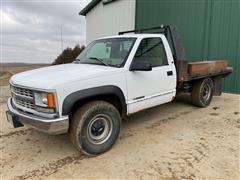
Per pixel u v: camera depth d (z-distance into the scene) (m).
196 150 3.49
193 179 2.74
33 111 3.08
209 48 8.55
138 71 3.87
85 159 3.31
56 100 2.88
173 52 4.87
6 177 2.89
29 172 3.00
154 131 4.33
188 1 8.96
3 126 4.79
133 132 4.30
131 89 3.78
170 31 4.91
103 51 4.27
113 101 3.79
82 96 3.10
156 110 5.76
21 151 3.62
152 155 3.36
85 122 3.18
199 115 5.30
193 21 8.91
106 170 2.99
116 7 12.86
